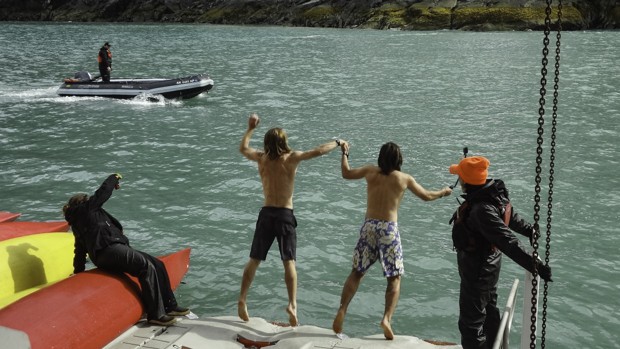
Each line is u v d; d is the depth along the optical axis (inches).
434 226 429.4
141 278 262.2
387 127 759.1
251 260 249.0
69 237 337.1
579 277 350.9
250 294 334.3
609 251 385.7
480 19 2290.8
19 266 299.1
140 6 3223.4
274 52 1679.4
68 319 236.4
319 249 392.8
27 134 746.8
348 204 475.2
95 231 264.4
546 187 509.7
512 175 544.1
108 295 253.1
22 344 222.2
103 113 881.5
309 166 580.4
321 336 243.3
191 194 508.1
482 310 208.7
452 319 309.6
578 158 595.5
